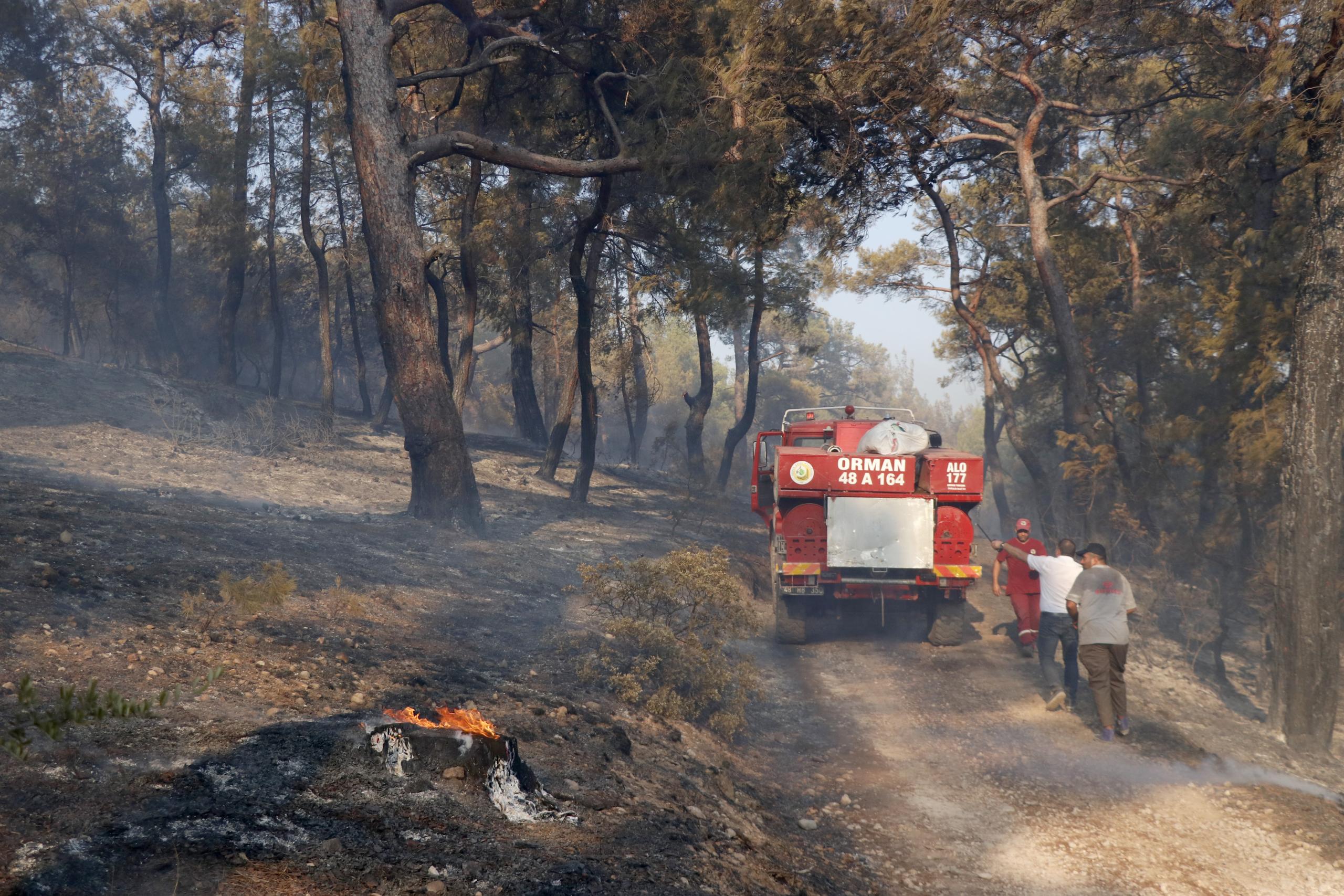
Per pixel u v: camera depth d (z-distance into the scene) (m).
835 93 12.76
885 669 9.84
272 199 27.16
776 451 10.96
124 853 2.85
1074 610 7.84
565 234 21.50
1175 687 10.37
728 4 12.83
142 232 36.94
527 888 3.22
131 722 3.92
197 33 28.25
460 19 15.21
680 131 12.83
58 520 7.77
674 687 7.06
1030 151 16.69
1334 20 8.54
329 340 23.34
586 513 17.84
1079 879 5.04
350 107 12.74
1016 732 7.68
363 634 6.68
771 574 13.84
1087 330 21.17
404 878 3.08
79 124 31.59
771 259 22.55
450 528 12.52
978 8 12.68
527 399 31.36
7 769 3.26
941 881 4.92
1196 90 14.85
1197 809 6.20
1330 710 8.52
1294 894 5.05
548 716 5.66
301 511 12.47
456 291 30.23
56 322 32.09
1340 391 8.82
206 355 34.16
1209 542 14.58
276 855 3.03
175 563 7.18
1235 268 14.82
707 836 4.42
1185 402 15.05
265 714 4.45
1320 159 9.10
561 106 18.09
